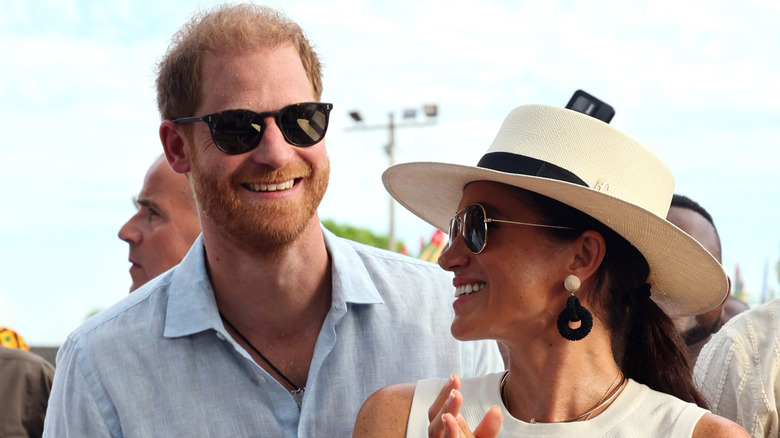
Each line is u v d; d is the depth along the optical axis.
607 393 2.41
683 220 3.99
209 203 2.78
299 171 2.76
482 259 2.40
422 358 3.06
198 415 2.85
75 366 2.89
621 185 2.42
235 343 2.86
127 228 4.38
